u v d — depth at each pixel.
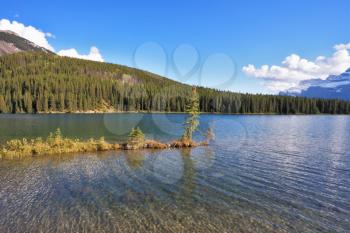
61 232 17.86
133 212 21.19
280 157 41.62
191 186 27.48
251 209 21.89
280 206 22.50
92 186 27.38
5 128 74.81
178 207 22.23
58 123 92.56
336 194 25.25
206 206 22.48
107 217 20.23
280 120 124.25
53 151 44.34
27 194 24.89
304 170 33.88
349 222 19.67
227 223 19.47
